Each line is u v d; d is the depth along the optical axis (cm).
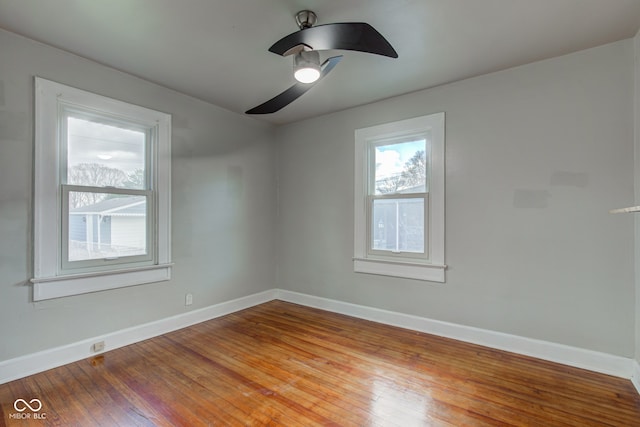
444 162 289
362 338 284
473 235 275
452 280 285
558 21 196
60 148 234
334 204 365
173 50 231
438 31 207
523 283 253
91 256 250
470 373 221
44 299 223
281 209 416
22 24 199
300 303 394
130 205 274
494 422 170
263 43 222
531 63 249
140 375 218
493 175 266
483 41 219
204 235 330
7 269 209
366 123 339
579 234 232
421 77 274
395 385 206
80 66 241
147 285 283
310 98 322
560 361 237
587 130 230
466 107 279
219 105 340
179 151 308
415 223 308
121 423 169
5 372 207
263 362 238
